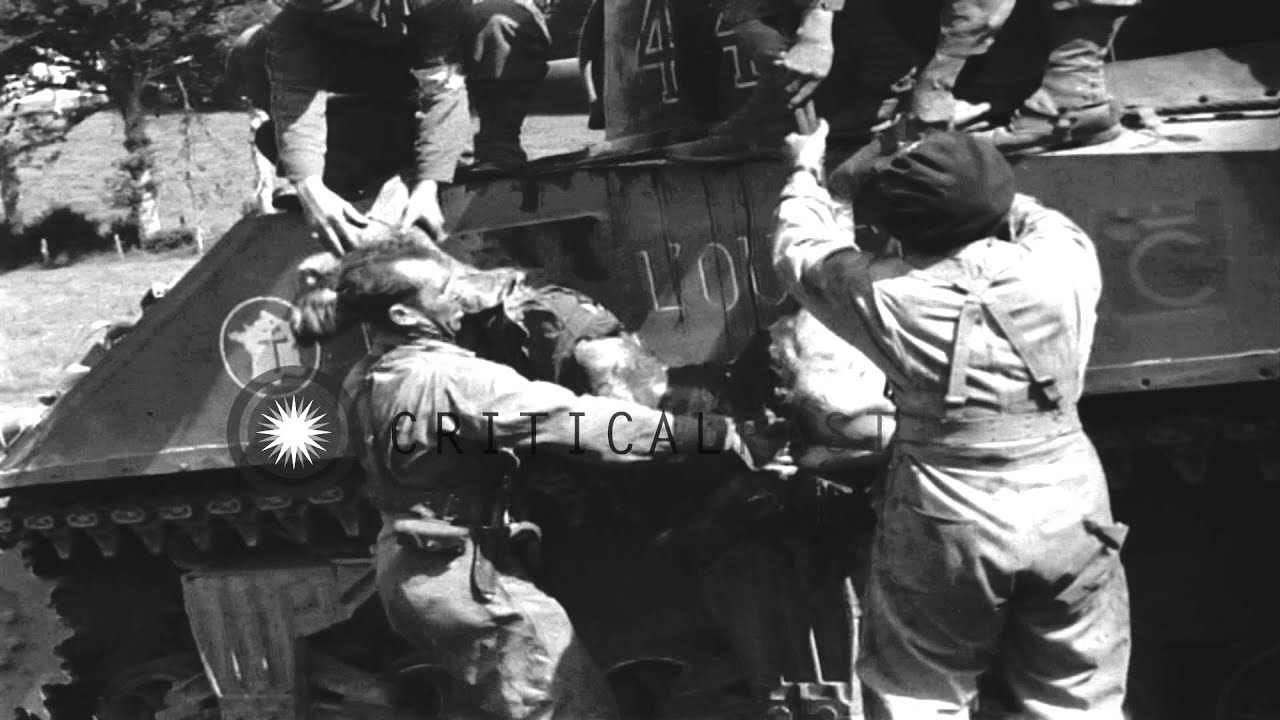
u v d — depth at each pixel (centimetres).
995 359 750
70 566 1220
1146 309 904
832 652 973
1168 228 902
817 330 916
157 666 1220
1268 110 966
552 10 1366
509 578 963
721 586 989
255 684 1126
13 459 1127
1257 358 891
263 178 1211
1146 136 937
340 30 1045
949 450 762
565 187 1019
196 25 3881
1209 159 896
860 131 989
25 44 3884
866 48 999
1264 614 966
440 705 1115
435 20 1031
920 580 776
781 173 949
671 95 1055
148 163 3859
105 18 3828
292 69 1044
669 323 991
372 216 1028
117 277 3406
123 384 1109
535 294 977
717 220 973
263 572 1114
